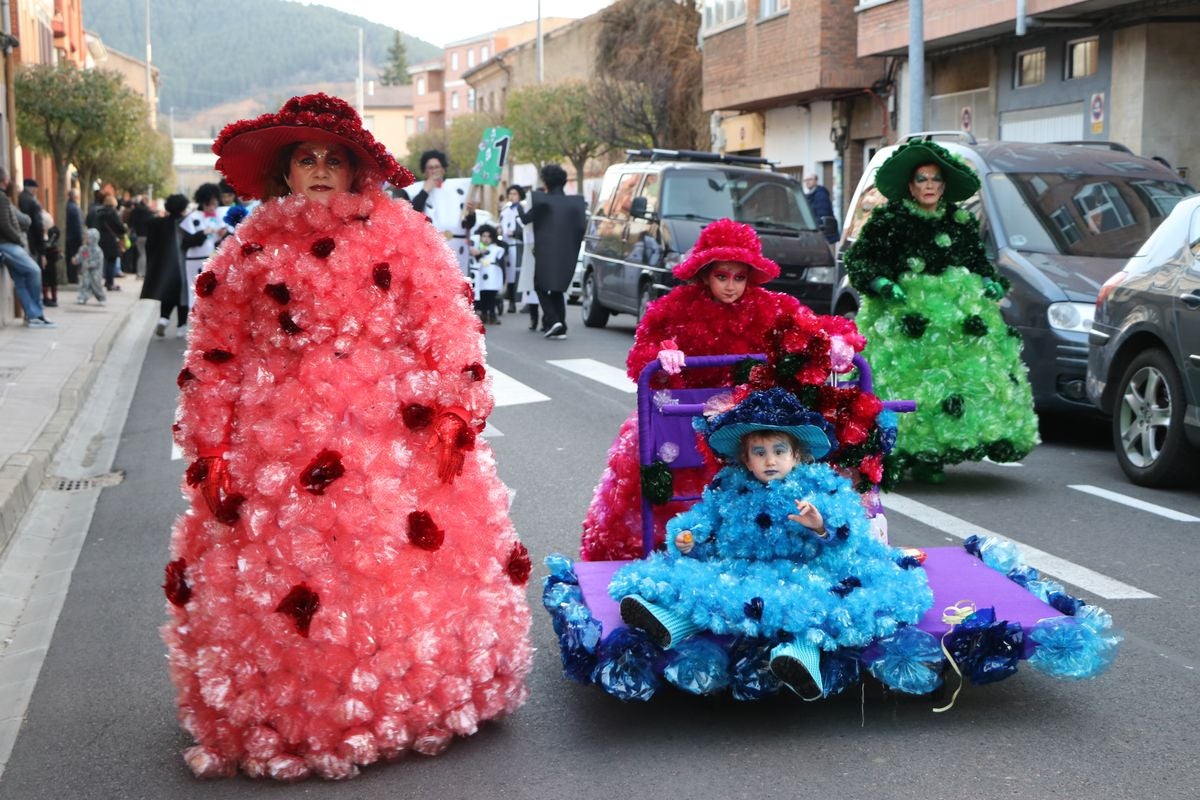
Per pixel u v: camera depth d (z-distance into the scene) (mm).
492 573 4312
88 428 11453
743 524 4496
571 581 5023
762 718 4652
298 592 4020
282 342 4207
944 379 8281
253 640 4074
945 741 4441
